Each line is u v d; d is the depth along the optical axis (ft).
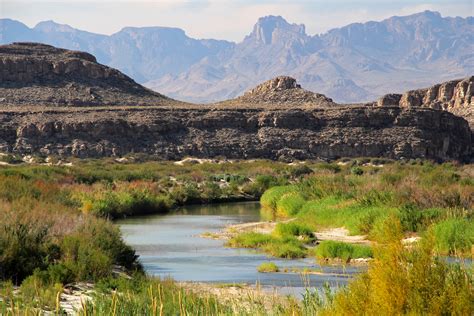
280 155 398.42
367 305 38.65
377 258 39.65
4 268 69.87
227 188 251.39
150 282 71.56
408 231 120.57
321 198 180.34
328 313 40.73
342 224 144.15
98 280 71.36
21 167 255.70
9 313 47.67
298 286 80.33
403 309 37.93
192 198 229.04
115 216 178.40
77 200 164.86
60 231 84.53
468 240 99.71
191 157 384.27
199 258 108.78
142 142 388.16
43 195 140.56
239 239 125.70
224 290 76.48
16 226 76.74
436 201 139.64
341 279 85.56
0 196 118.21
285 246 114.73
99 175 238.27
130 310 51.75
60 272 69.41
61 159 349.41
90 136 379.35
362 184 185.57
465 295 37.35
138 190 205.05
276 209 197.88
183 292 62.64
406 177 191.93
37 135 372.17
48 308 55.88
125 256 88.28
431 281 38.29
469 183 175.32
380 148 407.85
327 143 406.82
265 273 93.45
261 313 51.60
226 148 395.55
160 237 136.67
